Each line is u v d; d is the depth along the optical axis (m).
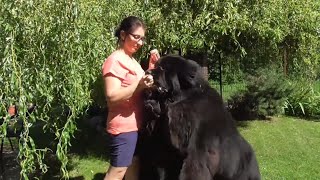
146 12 3.00
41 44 2.02
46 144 3.65
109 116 1.84
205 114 1.81
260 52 3.98
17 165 3.50
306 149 3.74
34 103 2.14
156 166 1.93
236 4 3.17
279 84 4.61
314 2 3.87
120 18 2.75
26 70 2.00
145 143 1.93
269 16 3.32
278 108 4.69
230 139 1.89
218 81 5.19
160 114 1.80
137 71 1.82
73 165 3.40
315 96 4.96
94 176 3.21
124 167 1.86
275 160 3.47
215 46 3.40
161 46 3.14
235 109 4.68
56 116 2.29
